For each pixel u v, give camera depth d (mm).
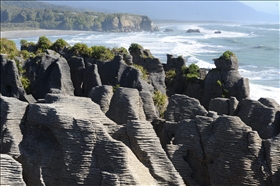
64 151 17375
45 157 17703
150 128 18375
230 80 34125
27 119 18031
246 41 163000
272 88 64062
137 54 41656
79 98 19078
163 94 35594
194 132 19703
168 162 18250
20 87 29391
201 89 36031
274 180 18750
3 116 17812
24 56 36594
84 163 17281
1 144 17641
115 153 17094
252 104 22328
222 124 19172
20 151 17719
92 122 17484
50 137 17969
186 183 19500
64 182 17375
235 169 18828
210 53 118250
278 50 123625
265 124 21453
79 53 37531
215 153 19141
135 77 32406
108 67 34156
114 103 22609
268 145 18859
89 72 32469
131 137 18234
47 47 43000
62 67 31219
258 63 95375
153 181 17703
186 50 126812
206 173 19547
